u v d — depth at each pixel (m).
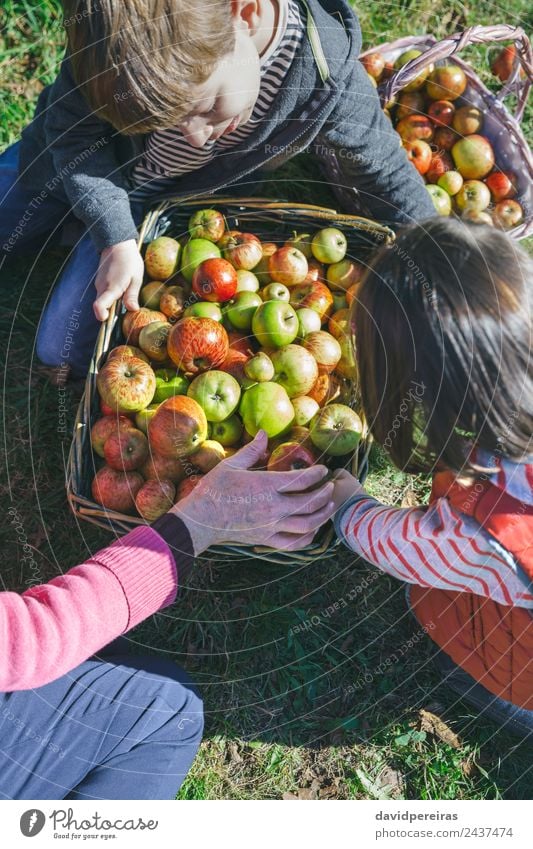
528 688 1.56
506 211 2.15
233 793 1.82
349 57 1.64
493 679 1.61
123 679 1.57
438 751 1.87
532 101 2.46
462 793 1.85
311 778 1.85
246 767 1.85
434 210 1.97
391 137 1.84
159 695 1.57
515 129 2.12
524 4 2.47
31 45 2.23
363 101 1.73
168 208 1.88
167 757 1.53
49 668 1.14
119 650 1.74
